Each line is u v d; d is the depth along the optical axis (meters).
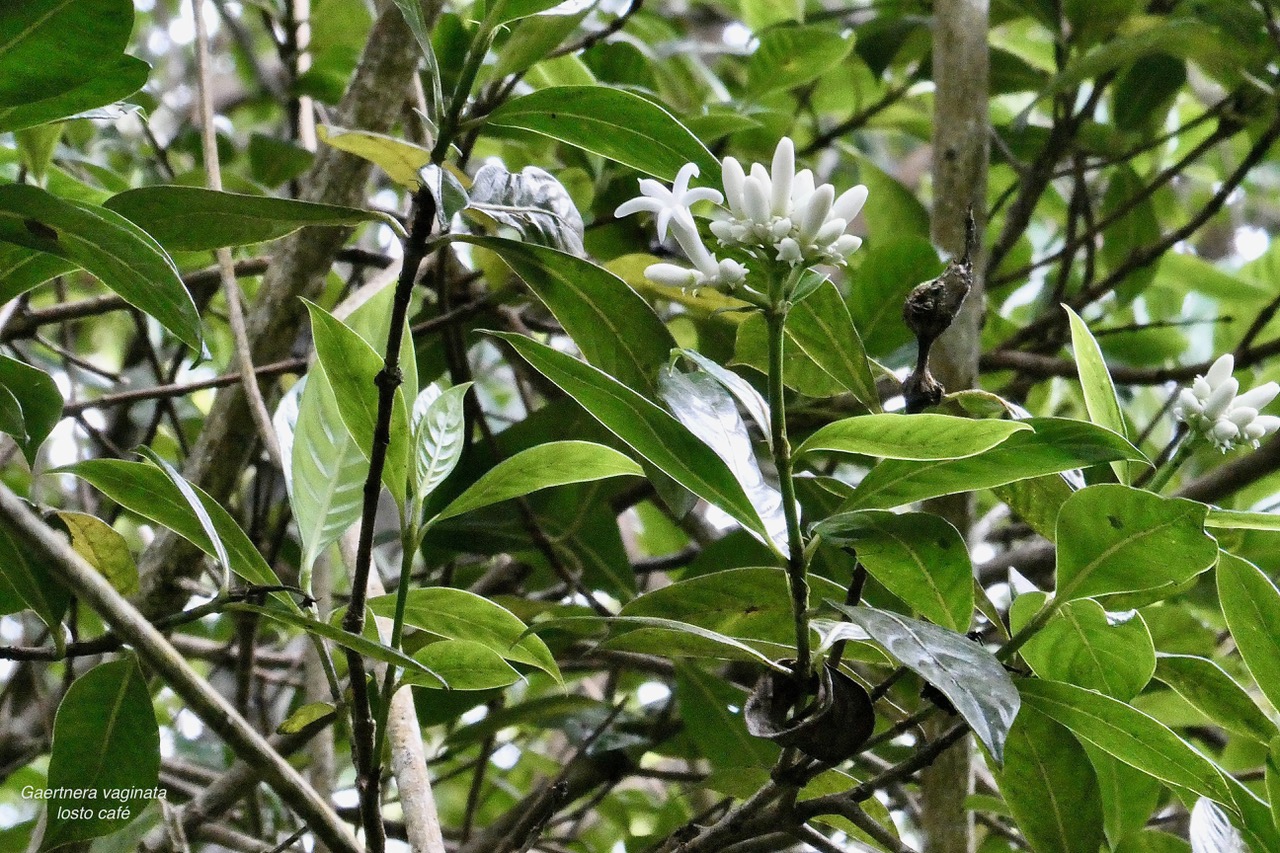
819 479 2.25
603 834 3.63
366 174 2.56
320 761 2.59
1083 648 2.24
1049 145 3.21
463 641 2.24
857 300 2.63
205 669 4.14
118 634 2.07
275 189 3.38
